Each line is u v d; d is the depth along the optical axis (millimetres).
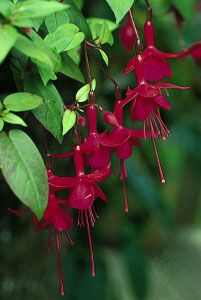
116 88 595
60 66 544
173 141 1083
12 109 524
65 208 755
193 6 658
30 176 504
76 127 570
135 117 570
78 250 981
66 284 980
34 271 982
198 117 1038
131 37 683
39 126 716
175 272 1449
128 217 1087
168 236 1426
